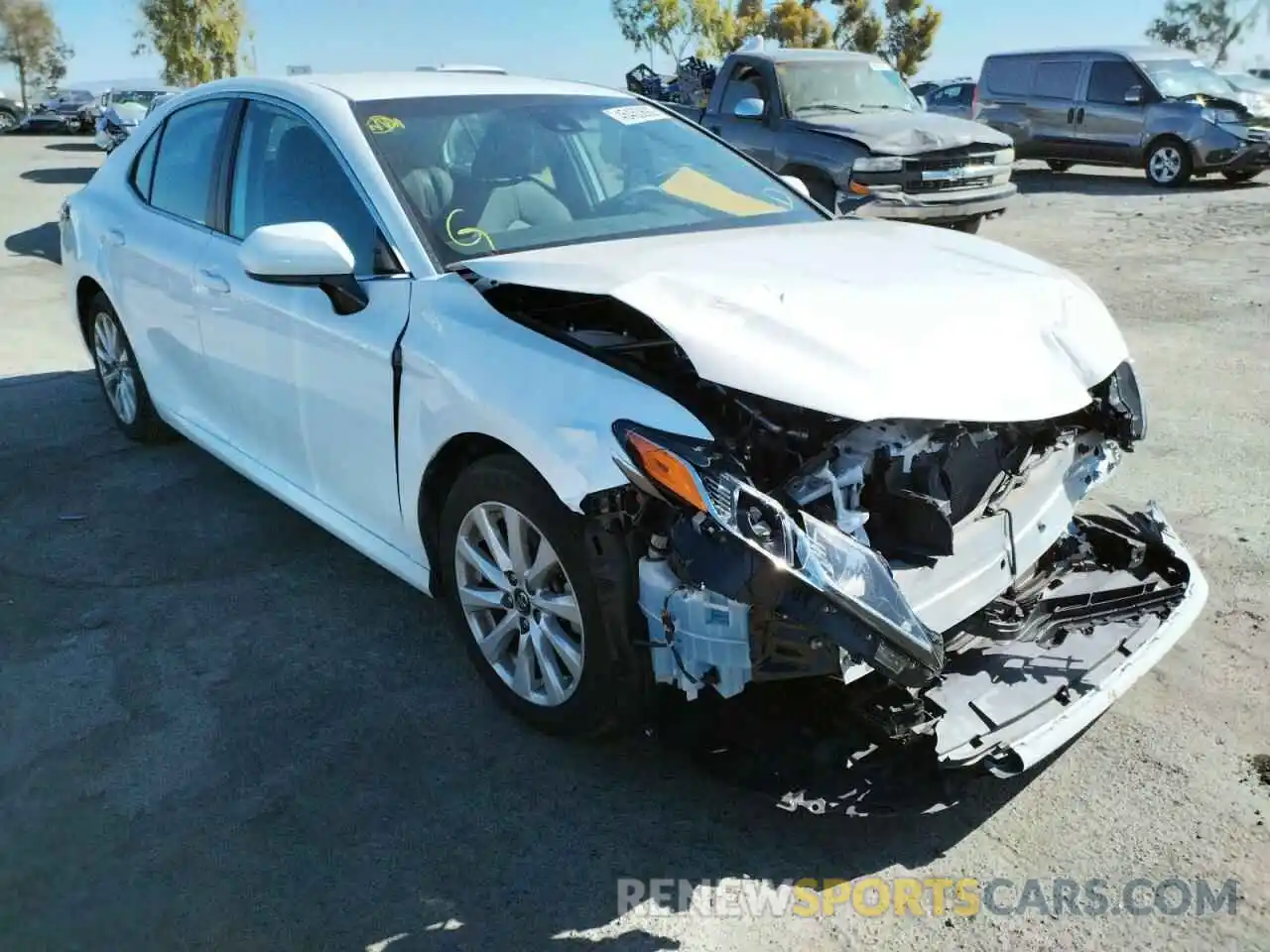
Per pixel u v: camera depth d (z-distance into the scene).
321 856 2.55
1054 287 2.98
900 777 2.38
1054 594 3.03
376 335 3.06
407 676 3.28
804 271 2.87
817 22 50.03
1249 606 3.56
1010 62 16.23
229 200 3.90
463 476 2.88
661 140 4.00
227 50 34.19
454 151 3.44
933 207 9.73
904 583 2.51
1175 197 13.50
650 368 2.64
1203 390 5.79
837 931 2.33
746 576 2.23
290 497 3.74
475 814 2.69
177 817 2.68
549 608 2.74
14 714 3.10
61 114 38.38
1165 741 2.91
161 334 4.39
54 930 2.34
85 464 5.01
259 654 3.41
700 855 2.55
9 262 10.10
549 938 2.32
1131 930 2.31
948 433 2.62
